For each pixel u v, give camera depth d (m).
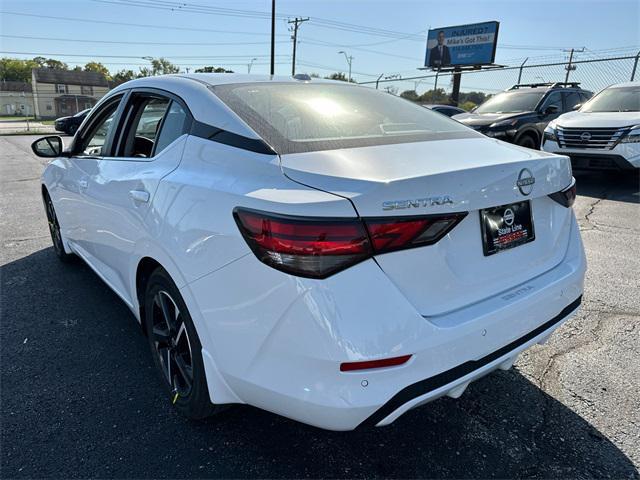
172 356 2.37
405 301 1.64
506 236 2.01
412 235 1.65
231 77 2.65
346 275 1.58
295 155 1.89
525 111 9.66
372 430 2.30
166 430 2.28
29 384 2.63
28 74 104.38
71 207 3.66
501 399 2.54
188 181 2.09
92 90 78.31
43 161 13.11
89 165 3.23
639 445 2.20
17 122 54.62
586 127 7.85
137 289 2.57
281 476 2.02
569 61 15.24
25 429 2.28
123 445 2.18
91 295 3.81
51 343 3.07
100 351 2.99
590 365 2.85
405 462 2.11
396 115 2.60
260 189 1.76
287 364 1.65
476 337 1.80
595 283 4.05
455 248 1.82
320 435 2.27
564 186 2.29
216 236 1.82
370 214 1.59
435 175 1.71
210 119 2.23
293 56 41.62
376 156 1.91
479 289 1.91
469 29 29.02
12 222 6.15
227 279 1.78
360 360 1.56
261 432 2.28
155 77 2.87
